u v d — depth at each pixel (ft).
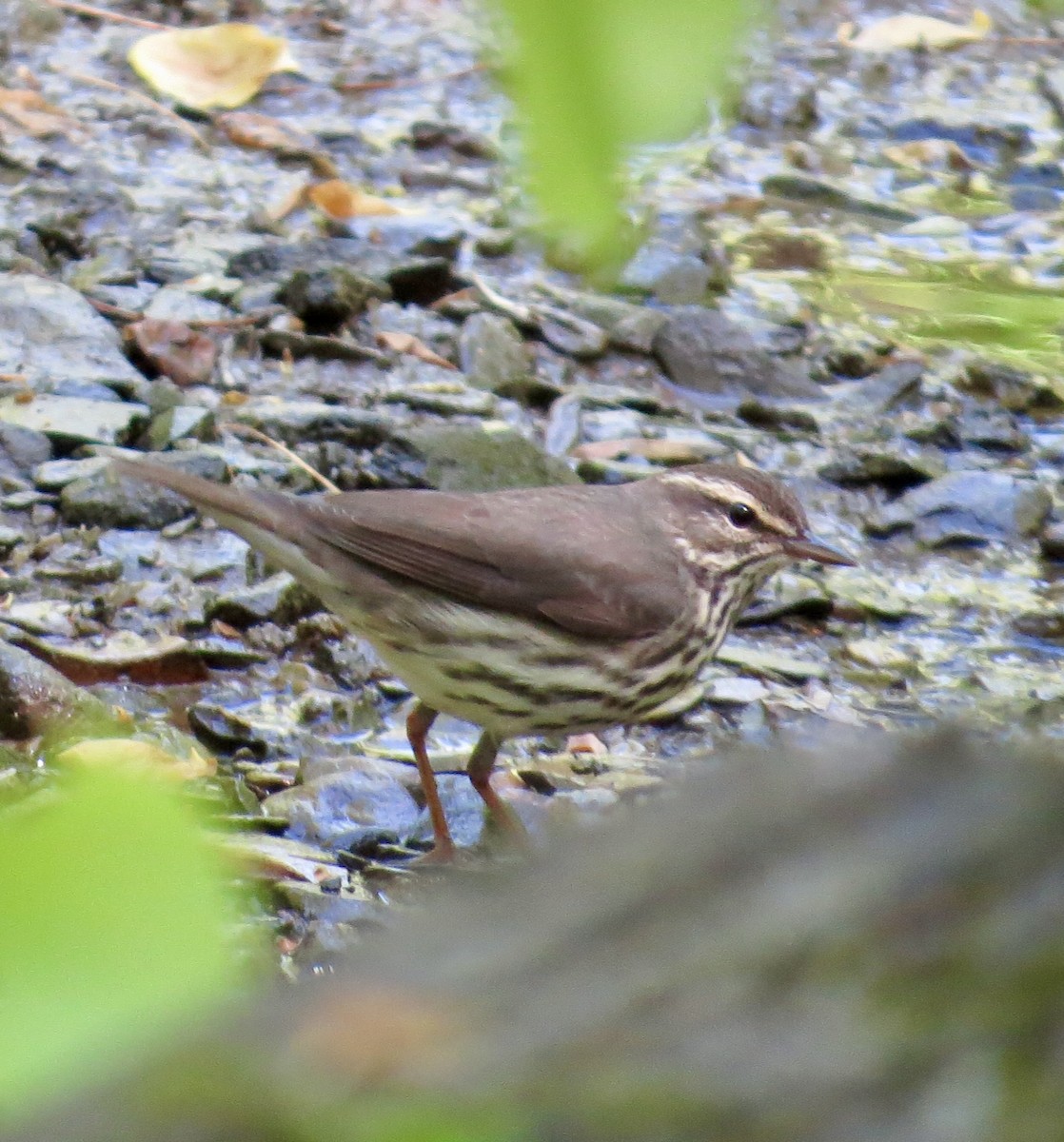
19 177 59.57
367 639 35.09
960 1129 6.01
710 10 5.93
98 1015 5.65
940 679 42.45
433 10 77.05
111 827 5.76
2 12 70.59
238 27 65.36
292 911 29.27
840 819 6.72
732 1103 6.07
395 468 46.09
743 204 63.82
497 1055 6.14
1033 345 15.81
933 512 49.08
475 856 33.04
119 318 51.26
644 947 6.52
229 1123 5.79
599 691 35.47
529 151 6.06
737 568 37.42
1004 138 71.97
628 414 51.67
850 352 55.72
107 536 42.09
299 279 52.75
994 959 6.29
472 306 54.75
